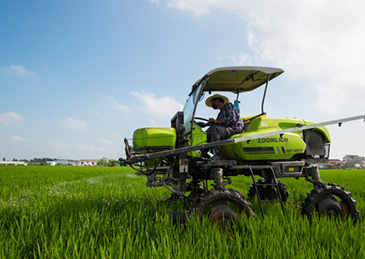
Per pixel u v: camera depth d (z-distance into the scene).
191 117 4.91
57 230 3.51
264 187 6.80
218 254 2.91
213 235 3.39
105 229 3.70
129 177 16.75
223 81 5.68
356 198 7.91
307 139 5.34
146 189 9.16
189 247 3.12
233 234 3.83
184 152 4.66
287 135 4.96
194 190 5.87
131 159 4.41
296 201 7.72
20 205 5.28
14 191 8.37
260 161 5.04
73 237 3.19
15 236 3.57
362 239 3.38
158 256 2.83
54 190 8.30
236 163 4.79
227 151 5.23
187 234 3.46
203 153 5.09
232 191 4.26
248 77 5.45
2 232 3.61
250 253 3.02
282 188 6.56
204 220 3.77
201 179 5.40
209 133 5.06
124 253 2.82
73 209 4.86
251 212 4.18
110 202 5.66
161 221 3.94
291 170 5.04
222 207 4.14
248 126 5.30
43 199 6.12
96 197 6.67
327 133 5.45
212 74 5.18
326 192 4.73
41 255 2.90
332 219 4.26
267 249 3.00
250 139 4.59
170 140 4.87
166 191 8.49
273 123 5.11
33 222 3.84
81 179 15.16
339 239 3.52
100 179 14.92
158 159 5.31
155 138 4.82
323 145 5.43
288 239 3.38
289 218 4.27
